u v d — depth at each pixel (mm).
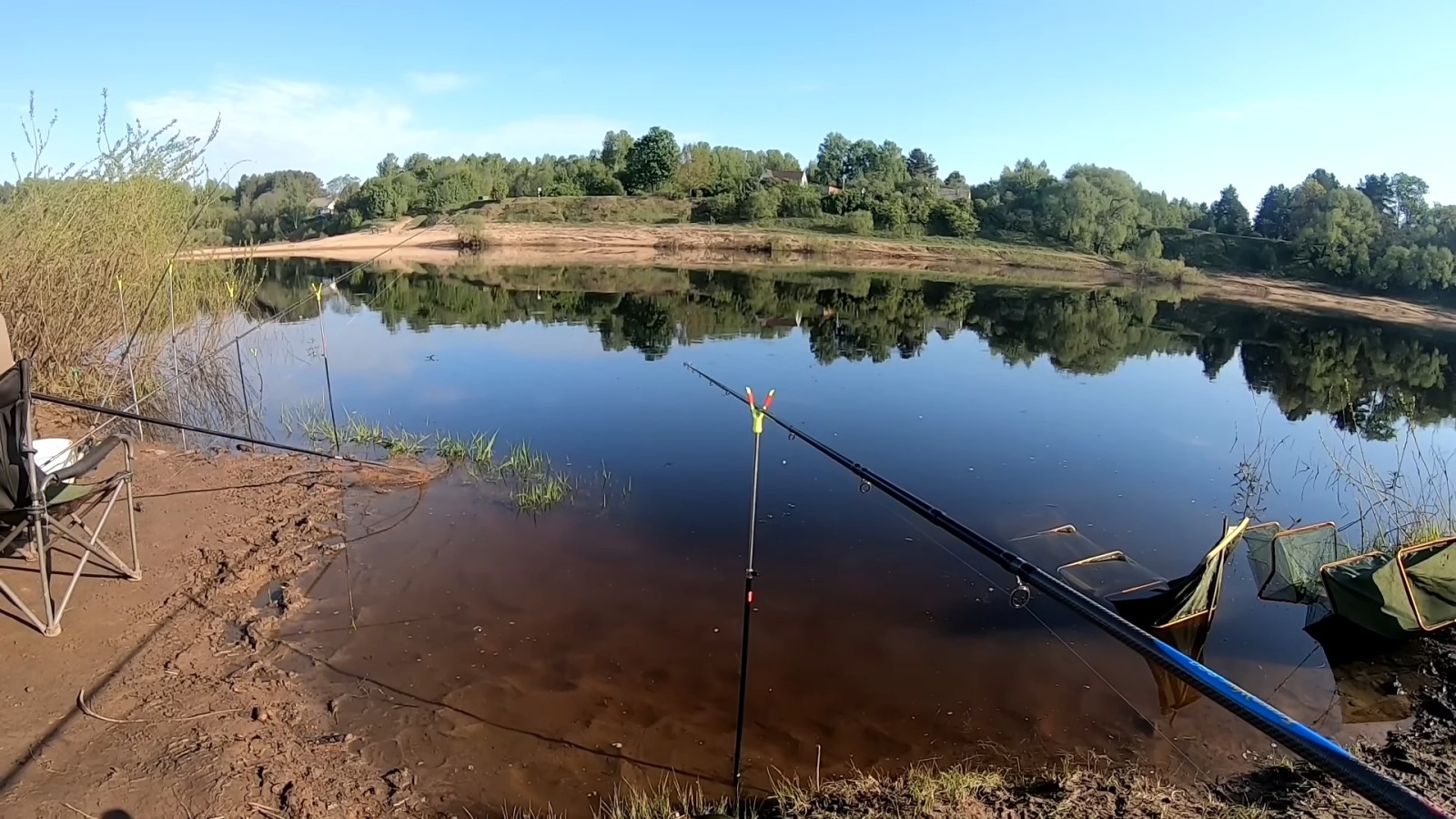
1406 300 34938
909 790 3275
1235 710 1757
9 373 3887
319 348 13375
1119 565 5746
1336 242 40031
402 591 4875
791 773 3516
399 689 3924
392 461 7250
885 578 5395
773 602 4992
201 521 5594
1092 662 4488
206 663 3971
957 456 8422
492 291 23844
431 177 59844
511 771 3412
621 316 18797
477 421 8984
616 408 9797
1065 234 52031
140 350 9523
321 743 3479
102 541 5137
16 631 4031
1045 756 3707
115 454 6926
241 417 8977
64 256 8516
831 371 12773
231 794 3086
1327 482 8219
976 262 48688
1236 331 22047
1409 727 4055
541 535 5809
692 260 42469
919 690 4172
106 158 9023
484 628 4520
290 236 48875
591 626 4605
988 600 5156
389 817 3104
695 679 4156
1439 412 12133
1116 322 22312
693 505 6539
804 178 80688
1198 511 7105
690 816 3145
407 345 13961
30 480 3820
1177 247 46438
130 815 2930
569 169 66938
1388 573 4883
